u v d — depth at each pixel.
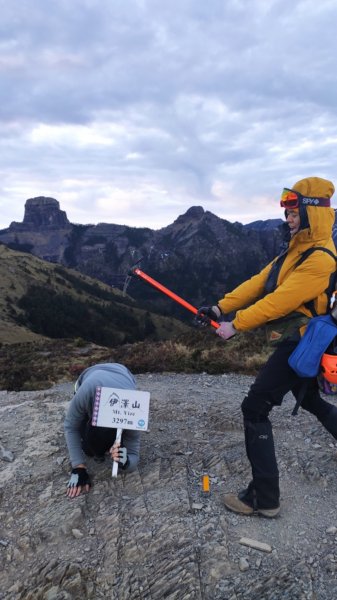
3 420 6.02
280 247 3.49
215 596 2.95
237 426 5.42
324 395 6.64
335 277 3.19
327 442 4.84
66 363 11.90
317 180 3.16
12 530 3.77
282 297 3.14
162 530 3.52
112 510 3.83
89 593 3.12
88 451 4.47
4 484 4.38
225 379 8.01
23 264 145.62
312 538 3.36
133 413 4.03
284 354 3.28
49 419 5.92
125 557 3.33
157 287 4.17
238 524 3.54
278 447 4.77
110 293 158.75
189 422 5.68
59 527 3.68
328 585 2.98
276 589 2.96
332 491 3.94
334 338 3.10
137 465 4.51
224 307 3.90
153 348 10.53
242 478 4.20
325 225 3.17
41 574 3.29
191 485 4.14
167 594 3.01
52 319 110.00
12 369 10.68
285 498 3.86
